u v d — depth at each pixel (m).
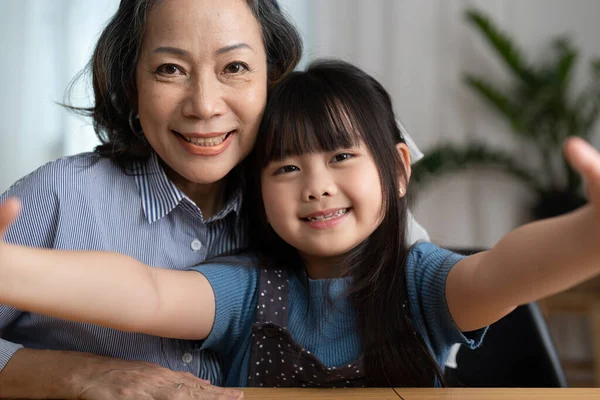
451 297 0.80
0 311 0.88
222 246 0.99
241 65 0.88
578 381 2.95
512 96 3.14
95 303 0.67
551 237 0.64
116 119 1.01
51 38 3.07
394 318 0.87
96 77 0.99
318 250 0.87
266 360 0.89
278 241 0.96
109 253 0.72
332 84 0.91
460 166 3.10
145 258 0.95
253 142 0.91
